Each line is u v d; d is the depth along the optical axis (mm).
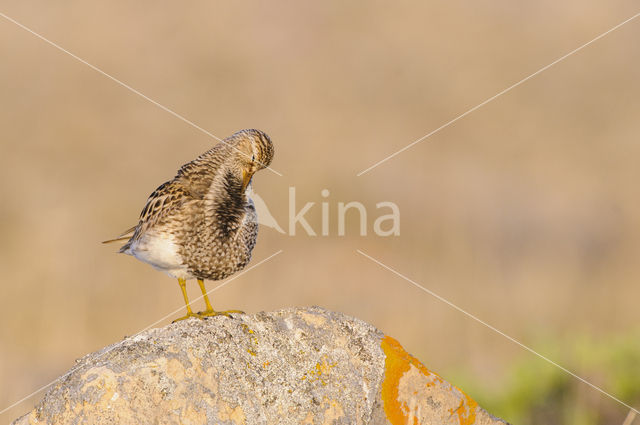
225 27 33625
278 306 13758
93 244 15914
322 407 5438
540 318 13180
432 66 32844
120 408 5016
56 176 20422
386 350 5738
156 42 31734
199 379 5223
